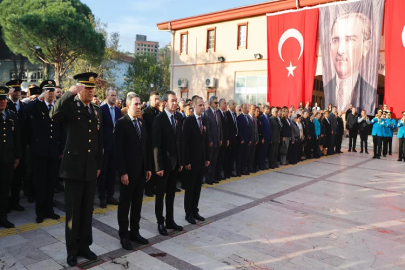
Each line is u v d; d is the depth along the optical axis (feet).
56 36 75.36
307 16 53.62
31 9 93.45
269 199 21.18
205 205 19.58
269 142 31.96
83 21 82.99
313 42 53.16
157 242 14.06
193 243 14.06
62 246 13.43
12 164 15.37
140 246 13.61
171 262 12.25
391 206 20.27
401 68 46.44
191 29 69.51
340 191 23.76
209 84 66.13
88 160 12.21
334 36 51.19
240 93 63.26
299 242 14.42
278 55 56.75
